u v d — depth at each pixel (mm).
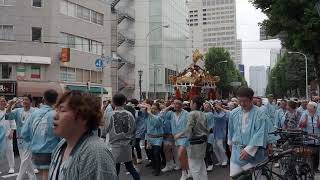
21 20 39812
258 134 6730
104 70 49375
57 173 3279
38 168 7828
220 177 12094
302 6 21906
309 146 9977
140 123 13859
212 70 88750
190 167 9250
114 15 59656
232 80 90938
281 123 15547
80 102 3252
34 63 40031
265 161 6953
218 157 14117
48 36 40781
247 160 6875
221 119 13898
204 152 9219
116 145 9180
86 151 3127
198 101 9336
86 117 3254
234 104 14250
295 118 13812
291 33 23062
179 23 88625
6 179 11516
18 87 38656
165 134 13031
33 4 40500
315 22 21391
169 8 78875
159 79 73625
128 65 67688
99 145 3164
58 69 41594
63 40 42750
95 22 47812
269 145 7375
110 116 9242
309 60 62469
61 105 3297
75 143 3264
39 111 7914
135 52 72062
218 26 153750
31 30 40219
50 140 7750
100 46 48469
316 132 11938
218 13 153500
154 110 12695
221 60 89250
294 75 67625
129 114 9344
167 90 75438
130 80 68438
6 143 11789
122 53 66250
